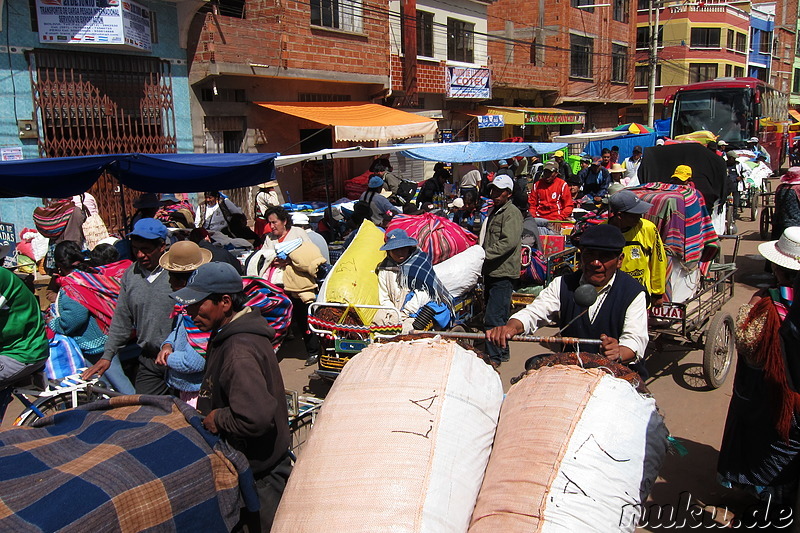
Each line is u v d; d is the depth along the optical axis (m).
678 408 5.55
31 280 6.25
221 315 3.09
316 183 16.31
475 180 14.63
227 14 14.58
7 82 10.01
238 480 2.89
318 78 15.41
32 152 10.38
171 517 2.60
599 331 3.52
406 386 2.76
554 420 2.64
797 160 27.88
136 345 5.07
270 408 2.87
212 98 13.52
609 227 3.49
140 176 6.59
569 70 29.39
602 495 2.43
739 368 3.72
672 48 42.56
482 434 2.71
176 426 2.86
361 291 5.49
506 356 6.66
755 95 21.97
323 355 5.48
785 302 3.38
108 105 11.30
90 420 2.98
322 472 2.48
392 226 6.98
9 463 2.61
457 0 21.58
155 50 12.06
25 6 10.11
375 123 14.84
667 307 5.67
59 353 4.93
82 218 8.71
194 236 7.15
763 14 51.00
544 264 7.70
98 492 2.44
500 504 2.42
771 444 3.51
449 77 20.14
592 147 23.91
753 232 14.66
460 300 6.51
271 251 6.73
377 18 17.14
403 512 2.30
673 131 22.83
